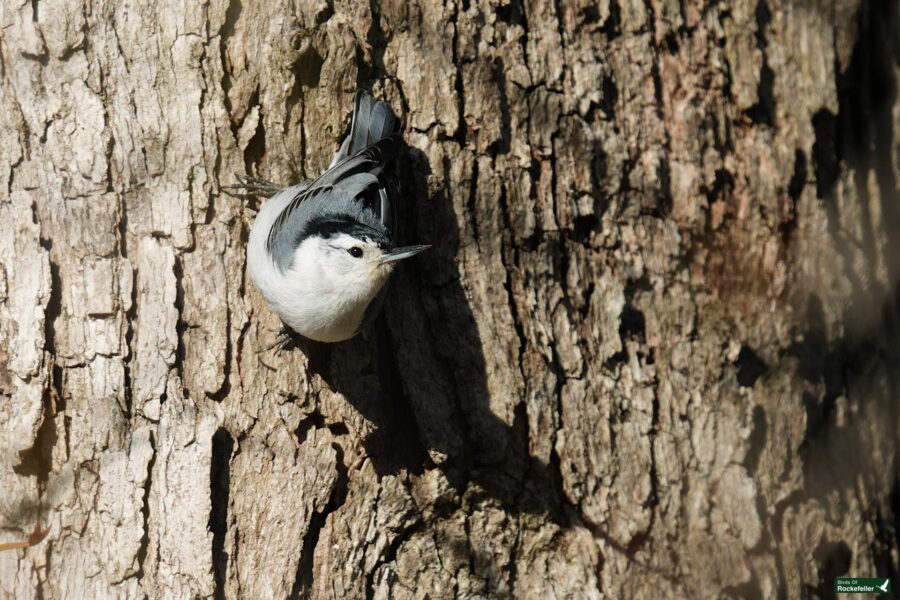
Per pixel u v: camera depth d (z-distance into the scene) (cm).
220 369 761
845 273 935
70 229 762
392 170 791
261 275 736
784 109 920
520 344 809
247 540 745
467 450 791
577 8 851
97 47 770
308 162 798
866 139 989
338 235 736
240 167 782
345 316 741
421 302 806
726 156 887
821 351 912
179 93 775
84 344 754
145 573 734
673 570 815
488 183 819
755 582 839
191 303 765
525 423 801
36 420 744
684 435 841
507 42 832
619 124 857
